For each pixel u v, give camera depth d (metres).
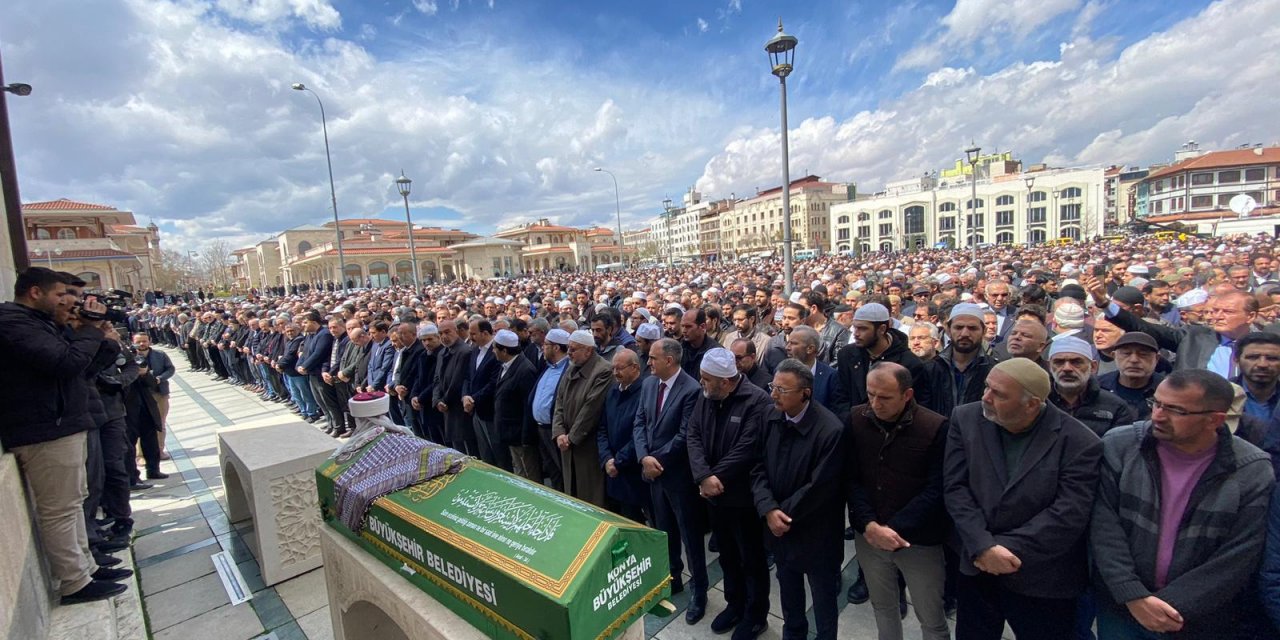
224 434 4.55
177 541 4.48
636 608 1.87
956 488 2.34
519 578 1.69
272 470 3.79
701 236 124.56
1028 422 2.21
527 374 4.99
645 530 1.94
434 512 2.12
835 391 3.94
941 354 4.02
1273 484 1.86
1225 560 1.87
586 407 4.07
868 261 27.98
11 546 2.63
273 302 18.86
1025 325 3.30
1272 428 2.42
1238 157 59.56
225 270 78.75
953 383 3.60
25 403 3.04
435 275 62.50
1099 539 2.08
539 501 2.03
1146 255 16.77
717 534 3.29
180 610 3.54
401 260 61.88
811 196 98.00
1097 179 67.56
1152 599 1.92
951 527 2.49
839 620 3.29
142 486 5.75
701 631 3.29
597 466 4.20
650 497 3.99
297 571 3.91
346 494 2.45
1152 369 3.02
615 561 1.77
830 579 2.80
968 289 9.22
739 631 3.12
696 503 3.48
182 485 5.78
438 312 9.48
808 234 97.31
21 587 2.67
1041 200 71.50
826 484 2.72
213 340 12.46
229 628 3.35
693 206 129.75
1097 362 3.75
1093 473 2.13
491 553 1.82
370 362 7.08
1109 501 2.10
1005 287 5.57
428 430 6.28
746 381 3.33
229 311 14.45
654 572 1.96
